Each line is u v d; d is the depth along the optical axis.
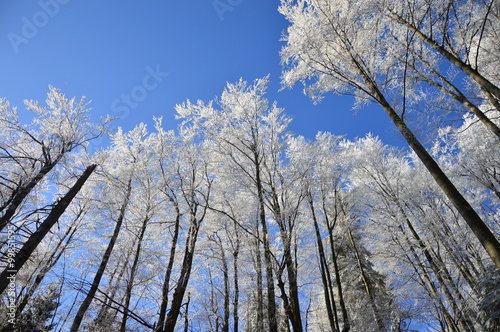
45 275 8.99
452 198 4.20
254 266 8.51
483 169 8.98
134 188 10.95
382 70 6.45
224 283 9.98
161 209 11.32
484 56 6.71
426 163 4.73
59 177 8.51
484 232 3.72
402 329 9.30
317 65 6.83
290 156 10.35
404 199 10.33
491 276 6.69
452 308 8.31
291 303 6.93
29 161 8.61
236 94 9.57
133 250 10.41
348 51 6.16
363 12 5.91
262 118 9.73
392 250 10.15
